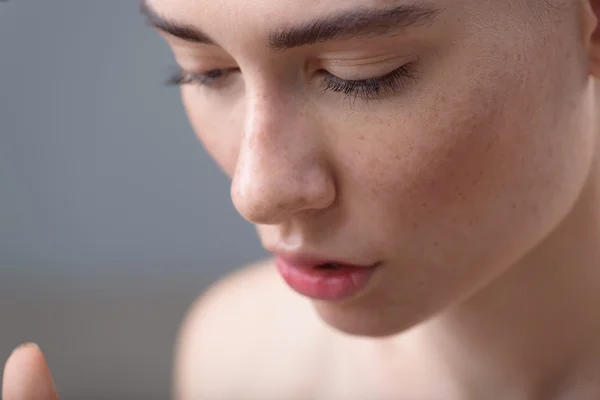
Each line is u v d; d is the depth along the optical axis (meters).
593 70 0.41
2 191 1.16
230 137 0.40
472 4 0.36
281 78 0.36
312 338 0.59
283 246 0.40
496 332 0.49
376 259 0.40
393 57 0.35
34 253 1.17
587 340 0.49
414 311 0.41
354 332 0.42
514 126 0.38
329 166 0.38
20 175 1.15
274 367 0.60
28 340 1.04
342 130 0.37
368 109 0.37
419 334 0.53
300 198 0.37
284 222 0.39
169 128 1.12
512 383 0.50
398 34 0.35
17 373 0.39
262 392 0.60
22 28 1.08
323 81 0.37
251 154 0.37
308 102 0.37
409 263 0.40
